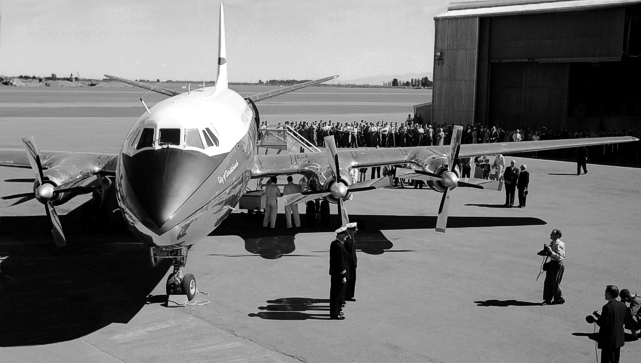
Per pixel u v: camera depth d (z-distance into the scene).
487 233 20.62
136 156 13.68
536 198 27.27
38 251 18.05
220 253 17.89
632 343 11.83
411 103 146.00
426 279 15.64
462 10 50.16
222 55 26.95
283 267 16.56
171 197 12.59
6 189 28.17
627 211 24.33
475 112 49.19
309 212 21.28
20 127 62.09
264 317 12.99
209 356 11.09
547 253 13.68
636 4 39.09
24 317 12.95
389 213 23.84
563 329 12.43
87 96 169.12
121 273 16.03
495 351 11.36
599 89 49.09
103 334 12.07
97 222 20.47
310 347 11.47
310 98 184.25
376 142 48.19
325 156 21.03
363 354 11.18
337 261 12.70
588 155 41.94
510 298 14.25
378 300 14.07
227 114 17.36
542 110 47.66
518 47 46.12
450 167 18.58
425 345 11.59
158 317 12.99
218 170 14.31
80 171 18.44
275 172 19.84
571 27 42.94
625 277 15.83
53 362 10.83
